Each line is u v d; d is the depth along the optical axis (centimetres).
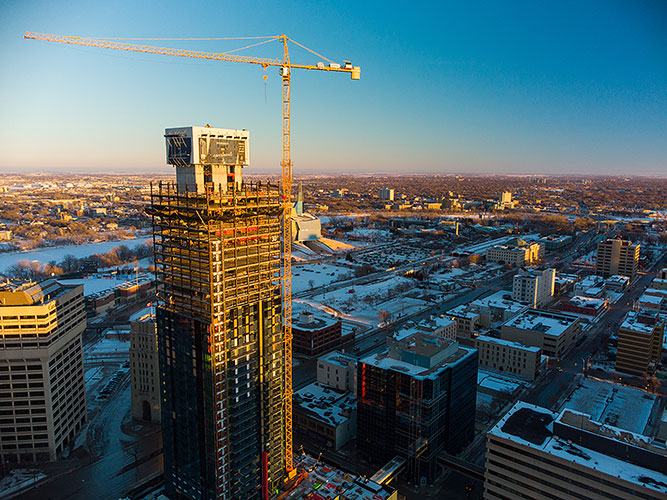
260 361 14112
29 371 17975
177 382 14050
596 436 13300
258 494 14612
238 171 14475
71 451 19288
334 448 19625
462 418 19150
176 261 13688
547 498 13312
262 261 14138
